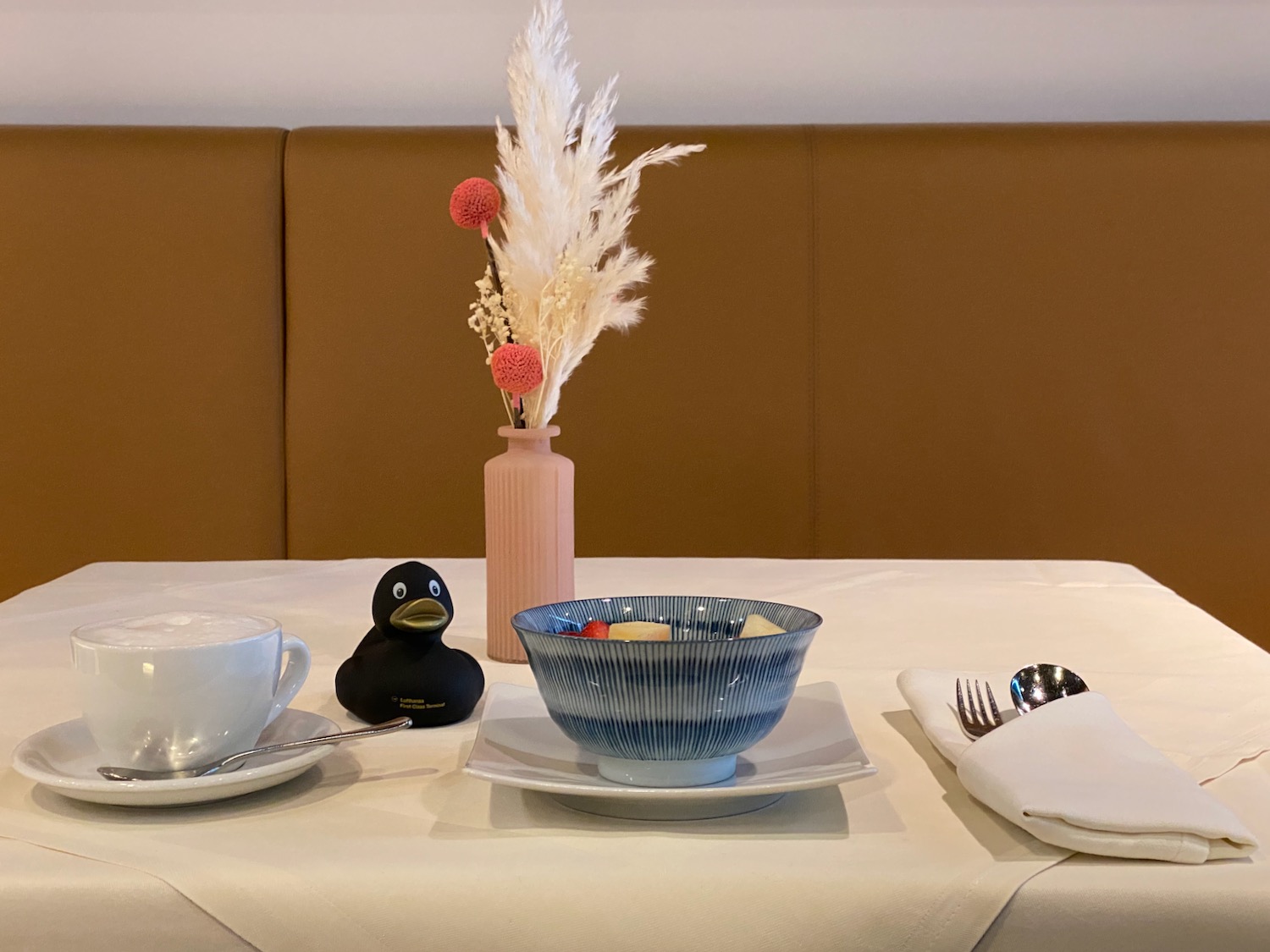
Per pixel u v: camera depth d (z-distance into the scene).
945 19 2.01
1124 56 2.01
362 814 0.50
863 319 1.89
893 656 0.83
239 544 1.92
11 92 2.02
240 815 0.50
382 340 1.90
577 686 0.50
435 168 1.87
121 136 1.88
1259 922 0.42
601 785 0.49
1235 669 0.77
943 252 1.88
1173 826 0.44
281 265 1.90
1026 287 1.88
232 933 0.43
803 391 1.90
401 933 0.43
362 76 2.03
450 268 1.88
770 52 2.02
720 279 1.89
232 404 1.90
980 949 0.43
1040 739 0.53
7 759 0.58
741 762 0.55
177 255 1.88
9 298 1.87
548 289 0.81
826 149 1.87
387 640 0.66
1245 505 1.89
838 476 1.91
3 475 1.89
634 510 1.92
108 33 2.01
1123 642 0.86
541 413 0.82
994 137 1.88
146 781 0.49
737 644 0.49
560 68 0.81
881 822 0.49
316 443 1.91
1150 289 1.88
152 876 0.44
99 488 1.90
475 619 0.95
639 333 1.89
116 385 1.89
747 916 0.43
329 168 1.88
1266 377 1.88
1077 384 1.89
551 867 0.45
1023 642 0.87
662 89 2.03
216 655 0.52
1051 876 0.44
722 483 1.92
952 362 1.90
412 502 1.92
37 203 1.87
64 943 0.43
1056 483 1.91
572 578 0.81
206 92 2.03
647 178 1.88
